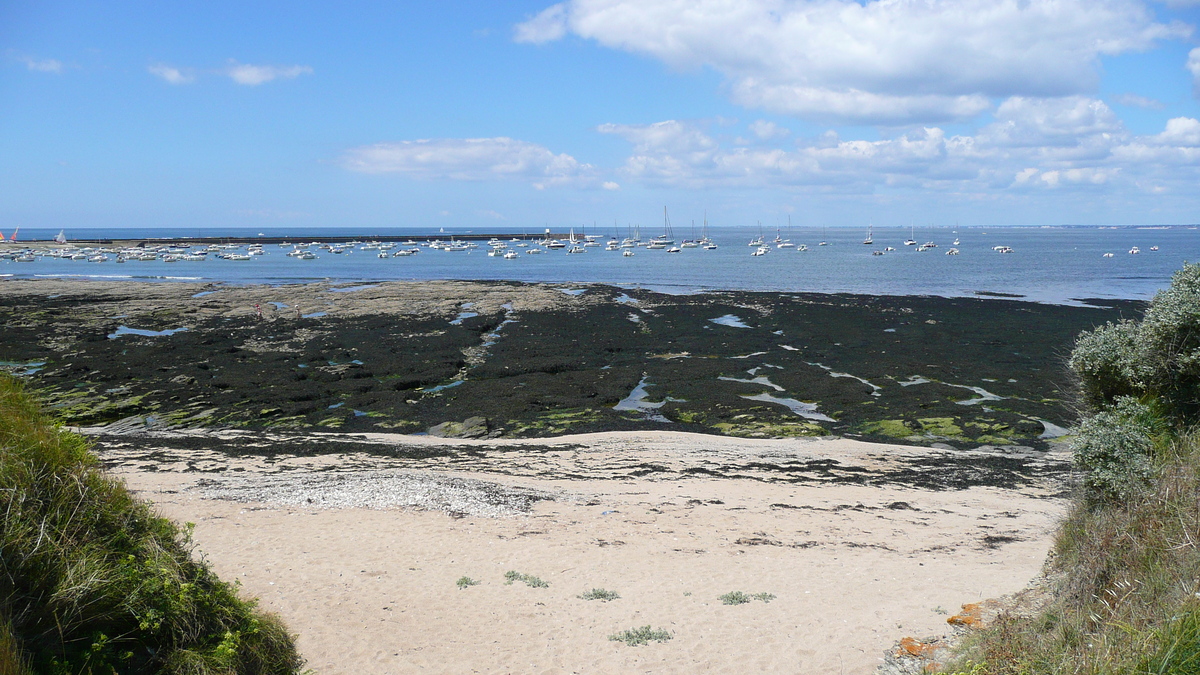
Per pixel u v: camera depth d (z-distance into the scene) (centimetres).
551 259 15225
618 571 1422
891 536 1744
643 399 3538
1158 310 1183
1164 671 564
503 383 3741
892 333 5006
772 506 2012
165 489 2025
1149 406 1130
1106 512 988
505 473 2375
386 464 2480
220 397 3400
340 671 963
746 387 3672
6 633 583
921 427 2978
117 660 672
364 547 1538
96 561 718
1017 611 966
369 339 4847
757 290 8319
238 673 769
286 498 1930
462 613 1186
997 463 2556
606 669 981
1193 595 638
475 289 7862
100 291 7631
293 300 7006
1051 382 3544
